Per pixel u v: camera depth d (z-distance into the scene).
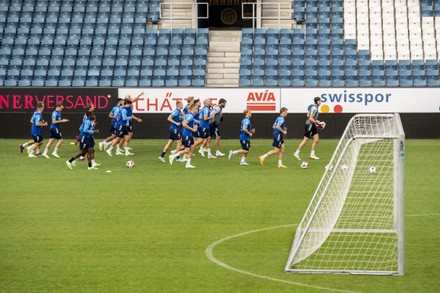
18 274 27.52
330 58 94.06
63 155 70.56
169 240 33.44
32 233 35.00
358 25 97.50
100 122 86.44
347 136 56.38
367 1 99.69
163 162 65.12
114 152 73.31
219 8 110.50
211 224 37.25
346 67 93.00
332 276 27.17
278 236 34.28
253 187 49.94
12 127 86.94
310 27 98.12
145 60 94.56
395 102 85.06
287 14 101.94
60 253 30.91
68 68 94.69
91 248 31.80
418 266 28.61
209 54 96.00
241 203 43.56
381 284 26.02
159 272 27.77
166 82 92.25
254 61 93.88
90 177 55.00
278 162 64.88
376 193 46.28
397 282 26.30
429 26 97.19
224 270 28.05
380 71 92.31
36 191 48.06
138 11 100.56
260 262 29.34
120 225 36.97
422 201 44.19
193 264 29.02
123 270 28.09
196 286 25.84
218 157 69.50
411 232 35.12
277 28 98.06
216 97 85.94
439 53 94.50
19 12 100.19
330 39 96.12
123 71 93.81
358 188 48.06
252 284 26.08
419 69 92.69
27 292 25.19
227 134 86.25
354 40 95.62
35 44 97.19
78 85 92.69
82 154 59.91
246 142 63.09
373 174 54.03
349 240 32.91
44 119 86.69
